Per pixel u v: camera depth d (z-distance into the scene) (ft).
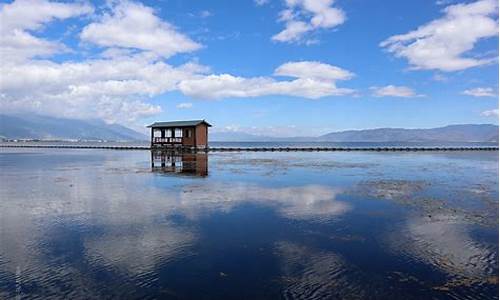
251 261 25.80
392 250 28.12
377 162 126.41
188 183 65.57
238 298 20.33
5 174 81.25
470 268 24.40
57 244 29.55
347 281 22.44
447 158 154.92
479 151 235.20
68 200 48.47
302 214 40.45
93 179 71.41
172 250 28.12
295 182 67.51
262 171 88.84
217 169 93.71
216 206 44.68
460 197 51.52
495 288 21.43
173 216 39.29
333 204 46.21
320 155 176.86
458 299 20.12
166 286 21.75
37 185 62.80
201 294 20.76
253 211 41.86
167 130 193.67
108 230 33.60
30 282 22.26
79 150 246.88
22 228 34.30
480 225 35.55
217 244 29.58
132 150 241.96
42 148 296.51
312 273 23.71
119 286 21.71
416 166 108.58
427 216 39.52
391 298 20.29
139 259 26.16
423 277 23.08
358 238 31.27
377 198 50.57
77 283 22.12
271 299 20.18
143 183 65.36
